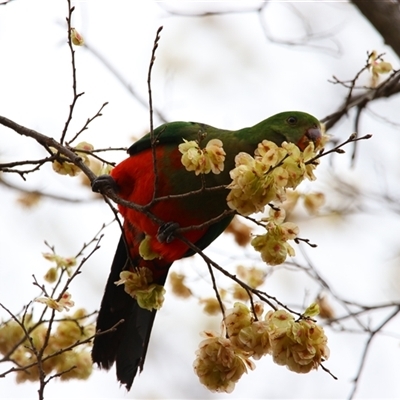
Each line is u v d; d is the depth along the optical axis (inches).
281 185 280.2
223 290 427.5
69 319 393.7
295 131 388.5
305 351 278.8
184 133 372.5
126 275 347.9
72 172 369.4
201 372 295.6
